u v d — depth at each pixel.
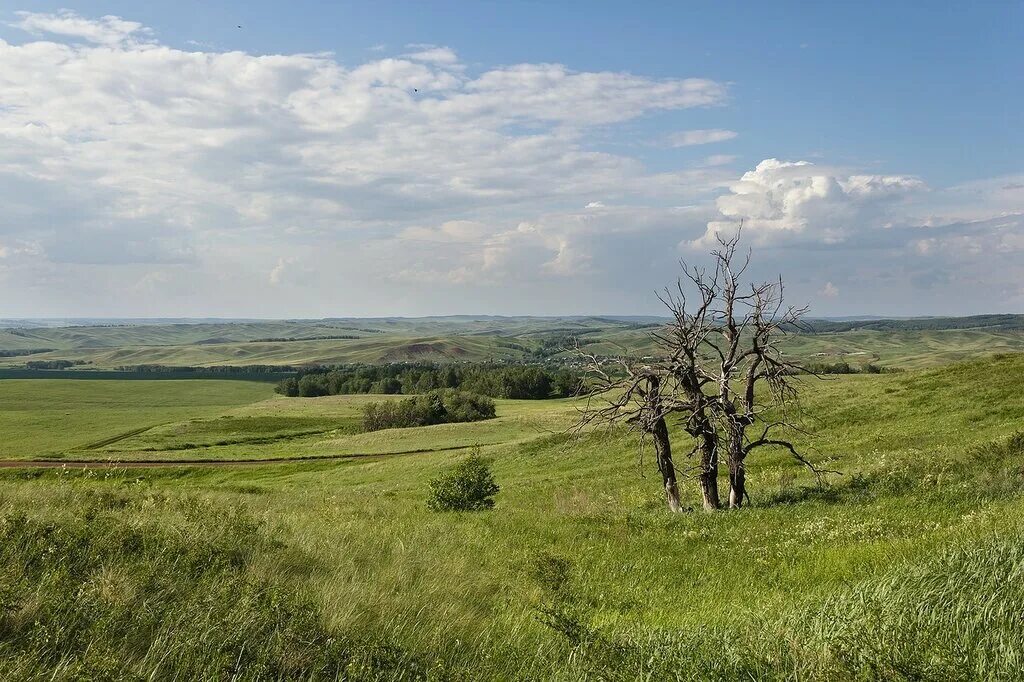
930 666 5.24
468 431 84.06
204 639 5.96
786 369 20.84
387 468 57.94
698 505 23.58
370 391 166.38
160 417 125.12
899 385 43.41
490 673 6.52
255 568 8.70
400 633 7.16
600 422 22.23
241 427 106.88
